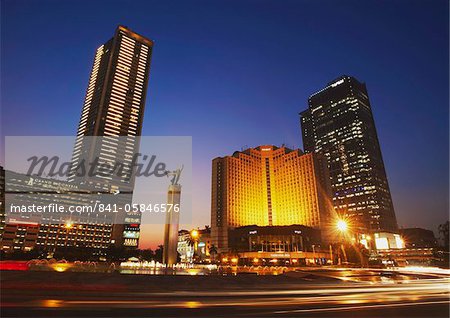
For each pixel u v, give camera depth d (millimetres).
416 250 160625
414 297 18078
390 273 38219
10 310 11211
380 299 17016
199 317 11125
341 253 112000
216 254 185000
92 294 16172
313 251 172375
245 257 174000
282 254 171250
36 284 18422
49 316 10484
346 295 18828
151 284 20500
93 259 148000
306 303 15148
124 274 23359
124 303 13656
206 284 21672
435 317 11812
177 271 35000
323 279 28500
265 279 25500
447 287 24984
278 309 13242
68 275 21594
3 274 20734
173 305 13586
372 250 181250
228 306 13750
